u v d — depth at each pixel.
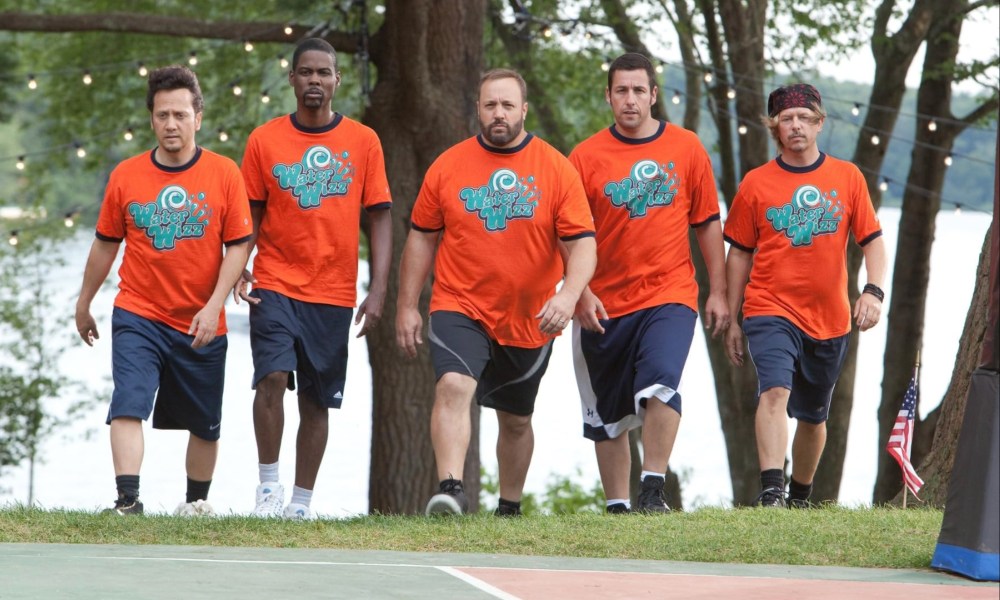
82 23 35.56
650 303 17.64
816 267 18.38
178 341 17.44
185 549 13.49
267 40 35.91
